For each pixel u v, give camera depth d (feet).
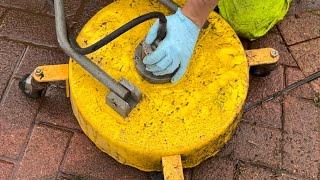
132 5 4.24
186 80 3.93
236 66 4.01
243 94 3.92
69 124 4.30
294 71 4.58
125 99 3.70
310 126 4.34
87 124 3.87
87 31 4.12
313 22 4.81
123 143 3.73
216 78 3.95
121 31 3.44
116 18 4.18
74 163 4.15
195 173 4.15
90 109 3.81
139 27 4.10
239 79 3.97
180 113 3.82
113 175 4.13
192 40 3.70
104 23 4.16
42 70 4.09
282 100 4.45
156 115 3.80
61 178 4.09
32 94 4.29
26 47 4.60
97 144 4.00
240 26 4.54
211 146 3.89
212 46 4.08
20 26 4.69
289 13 4.85
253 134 4.30
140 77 3.91
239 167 4.17
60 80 4.22
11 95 4.38
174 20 3.66
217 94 3.89
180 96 3.87
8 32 4.66
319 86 4.52
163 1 4.15
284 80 4.53
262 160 4.20
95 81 3.89
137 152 3.74
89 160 4.17
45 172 4.10
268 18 4.52
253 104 4.42
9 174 4.09
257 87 4.49
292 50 4.68
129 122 3.77
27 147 4.18
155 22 3.93
